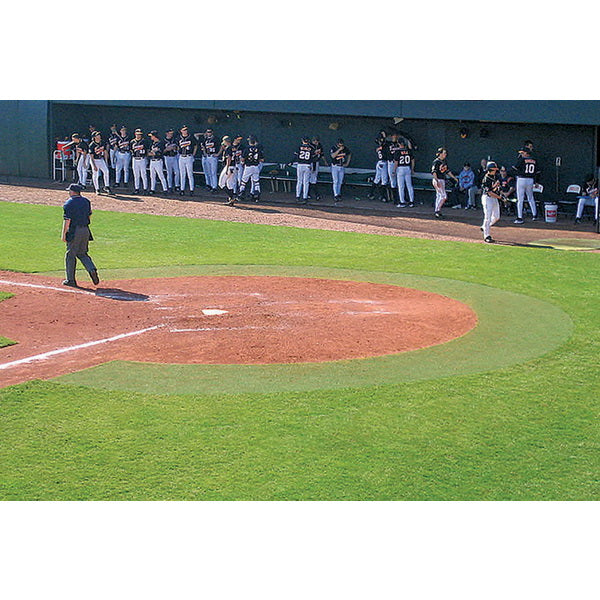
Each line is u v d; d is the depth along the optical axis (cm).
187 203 3481
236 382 1482
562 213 3198
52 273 2300
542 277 2267
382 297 2072
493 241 2747
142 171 3728
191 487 1133
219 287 2156
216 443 1253
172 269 2370
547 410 1379
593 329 1805
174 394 1427
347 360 1602
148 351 1642
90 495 1112
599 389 1467
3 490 1125
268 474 1166
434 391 1449
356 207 3378
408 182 3372
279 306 1972
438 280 2247
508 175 3291
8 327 1788
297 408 1374
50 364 1569
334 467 1187
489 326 1827
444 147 3434
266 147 3834
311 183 3544
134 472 1172
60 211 3259
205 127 3972
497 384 1484
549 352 1653
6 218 3084
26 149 4234
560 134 3170
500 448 1248
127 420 1327
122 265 2412
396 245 2694
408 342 1712
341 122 3631
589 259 2473
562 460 1214
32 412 1354
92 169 3700
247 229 2941
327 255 2558
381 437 1277
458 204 3416
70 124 4209
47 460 1202
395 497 1110
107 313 1898
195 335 1741
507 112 3036
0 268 2331
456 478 1162
